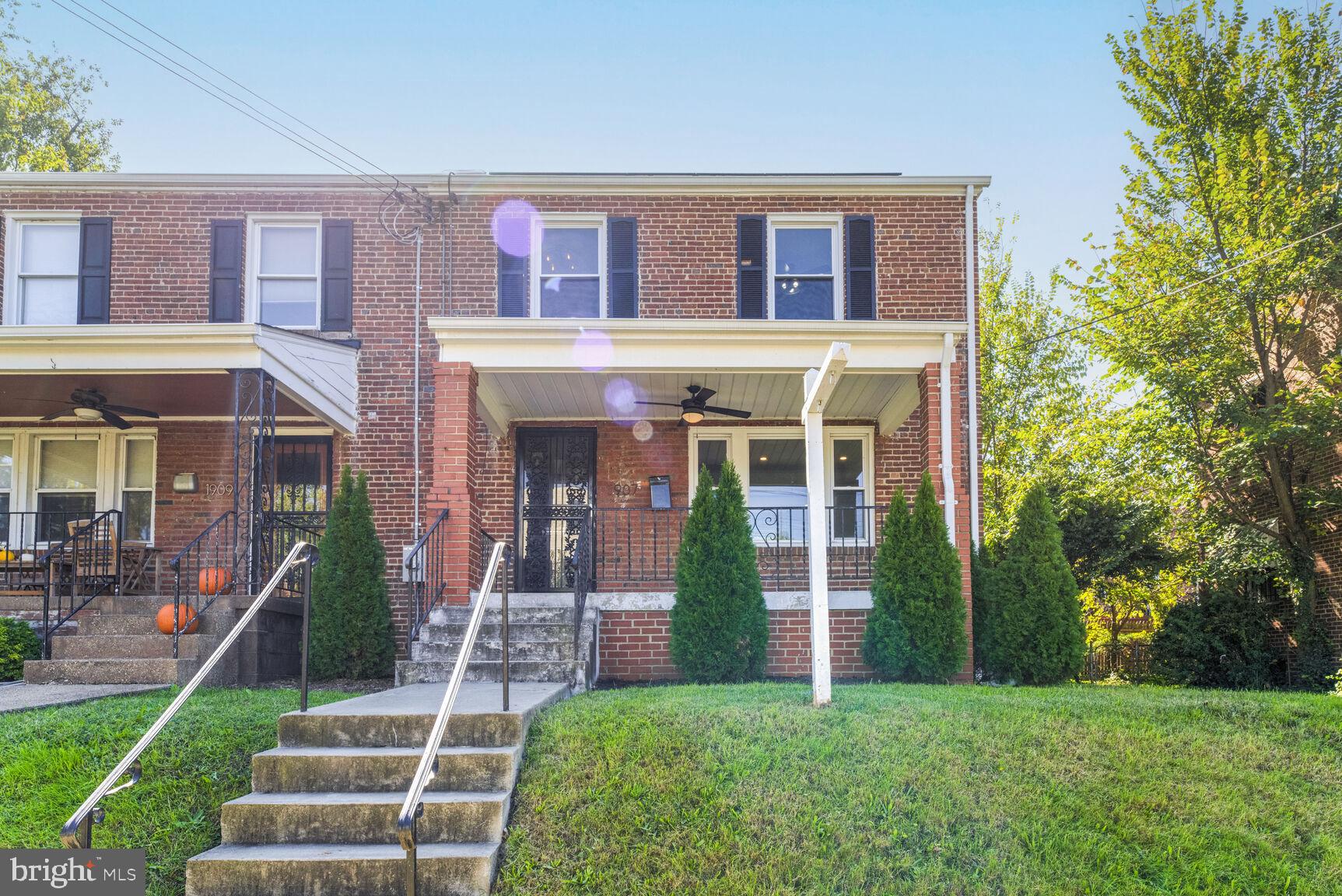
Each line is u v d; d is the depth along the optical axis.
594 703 7.70
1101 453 20.97
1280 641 18.64
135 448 14.19
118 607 11.12
